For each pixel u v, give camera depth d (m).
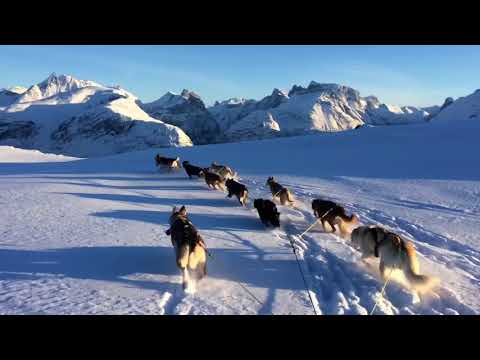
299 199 16.50
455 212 14.34
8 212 12.75
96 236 10.20
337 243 10.16
